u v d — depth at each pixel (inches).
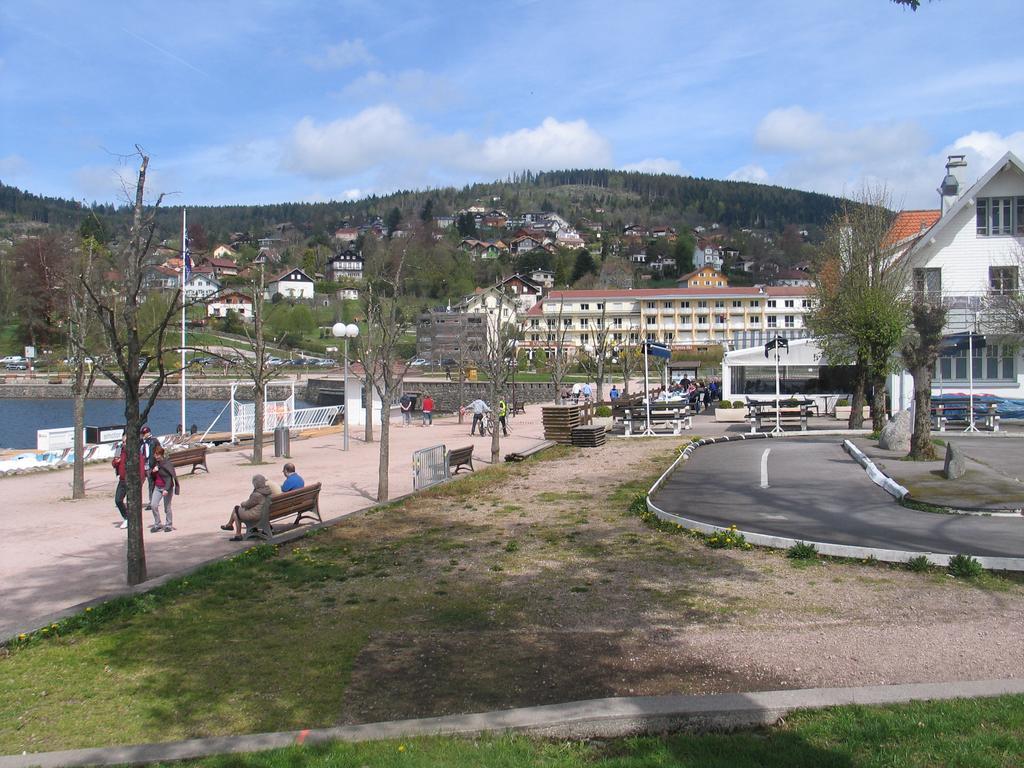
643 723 221.8
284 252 6742.1
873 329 1082.1
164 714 248.1
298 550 466.6
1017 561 367.9
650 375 2915.8
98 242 843.4
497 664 279.4
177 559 463.2
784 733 212.8
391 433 1411.2
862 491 588.7
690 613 329.1
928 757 193.6
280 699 256.4
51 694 265.6
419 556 446.3
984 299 1268.5
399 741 217.2
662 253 7022.6
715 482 663.1
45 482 861.2
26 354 3420.3
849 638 290.8
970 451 789.2
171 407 2906.0
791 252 6820.9
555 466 846.5
